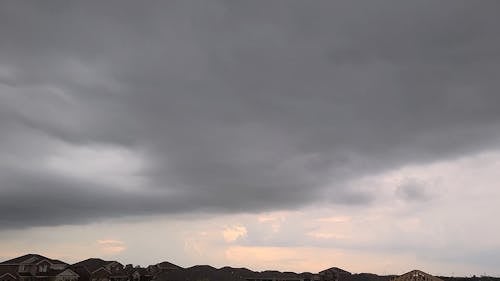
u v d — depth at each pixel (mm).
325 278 156125
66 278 116625
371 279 153125
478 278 134375
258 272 153375
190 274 132375
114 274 130500
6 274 110062
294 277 152750
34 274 116688
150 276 132875
